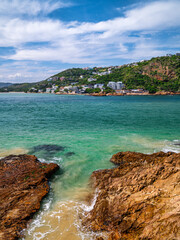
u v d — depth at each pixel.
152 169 10.34
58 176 12.87
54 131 25.83
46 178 12.07
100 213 8.56
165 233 6.29
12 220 8.21
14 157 15.09
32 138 22.03
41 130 26.52
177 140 21.08
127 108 59.09
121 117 39.34
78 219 8.55
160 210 7.38
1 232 7.49
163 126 29.31
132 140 21.08
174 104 72.06
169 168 10.00
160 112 47.91
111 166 14.41
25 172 12.54
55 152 17.34
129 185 9.82
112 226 7.85
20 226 7.96
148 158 14.11
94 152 17.31
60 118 38.03
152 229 6.71
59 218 8.60
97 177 12.27
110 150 17.78
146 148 18.20
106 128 27.89
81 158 15.91
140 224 7.33
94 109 56.91
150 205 7.82
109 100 102.19
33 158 14.94
